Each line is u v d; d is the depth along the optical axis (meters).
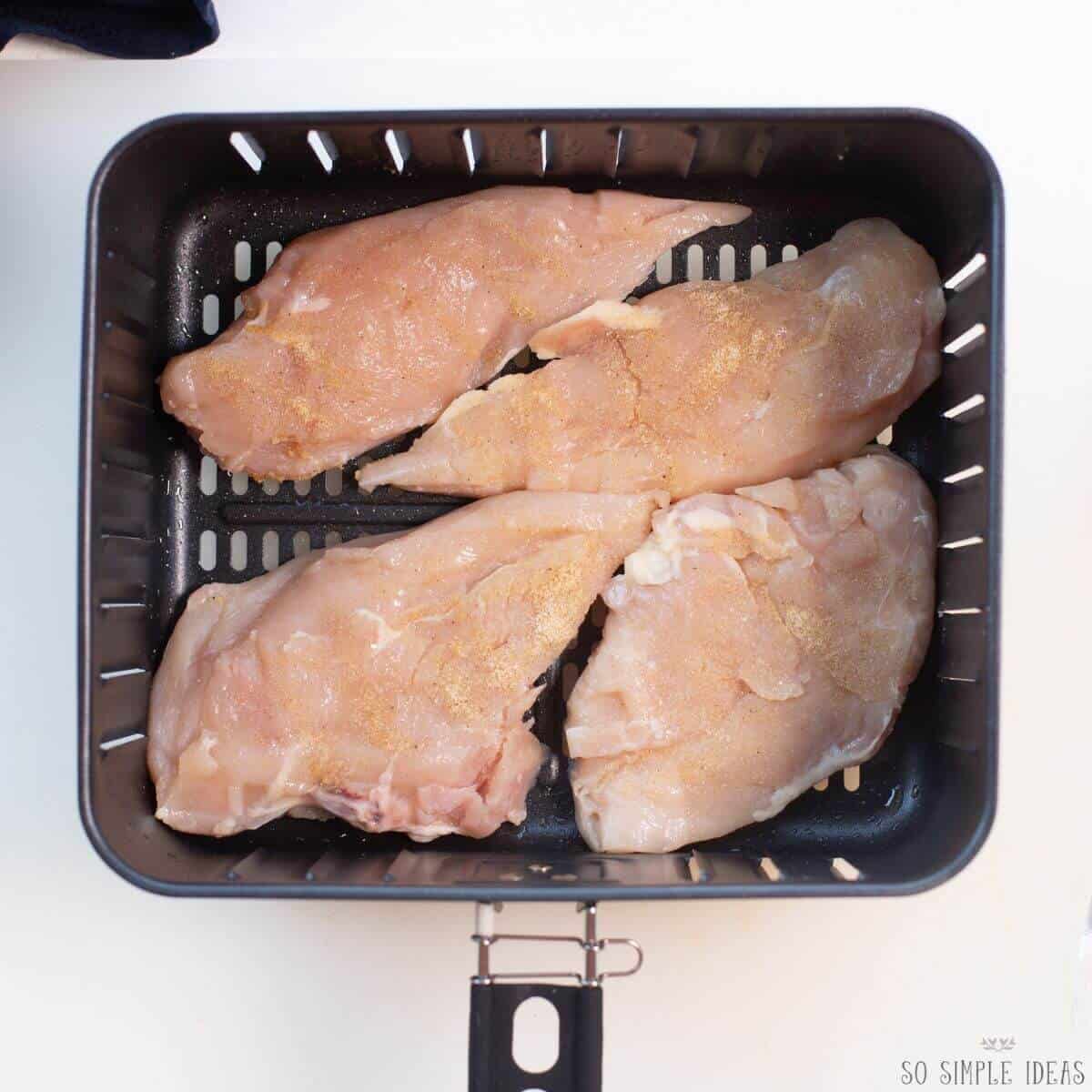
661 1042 0.45
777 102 0.45
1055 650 0.45
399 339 0.42
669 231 0.43
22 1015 0.45
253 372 0.42
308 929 0.45
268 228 0.45
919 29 0.45
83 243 0.46
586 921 0.39
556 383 0.42
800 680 0.42
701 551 0.42
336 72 0.45
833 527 0.42
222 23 0.45
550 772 0.44
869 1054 0.45
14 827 0.45
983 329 0.41
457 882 0.39
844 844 0.44
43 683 0.45
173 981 0.45
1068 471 0.45
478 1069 0.38
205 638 0.42
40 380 0.46
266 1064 0.45
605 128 0.42
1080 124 0.45
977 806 0.40
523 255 0.43
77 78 0.46
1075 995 0.45
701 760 0.42
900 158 0.43
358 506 0.45
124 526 0.42
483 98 0.45
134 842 0.42
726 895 0.38
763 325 0.42
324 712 0.41
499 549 0.42
